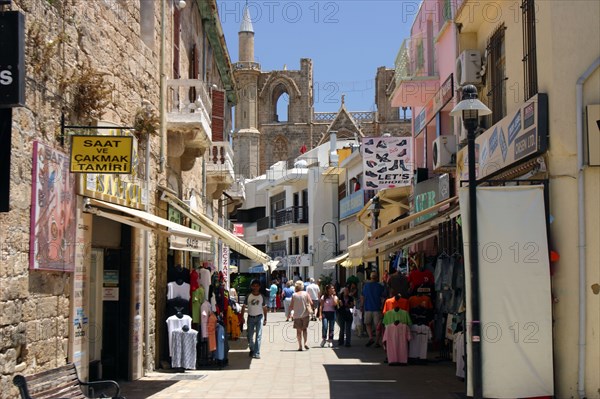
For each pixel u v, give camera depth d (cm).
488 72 1450
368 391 1142
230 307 2098
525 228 959
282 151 7494
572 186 979
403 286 1653
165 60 1518
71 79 961
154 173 1420
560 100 990
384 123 7250
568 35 995
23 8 812
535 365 937
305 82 7494
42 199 864
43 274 882
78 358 992
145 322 1338
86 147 937
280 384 1229
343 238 4459
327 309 1977
